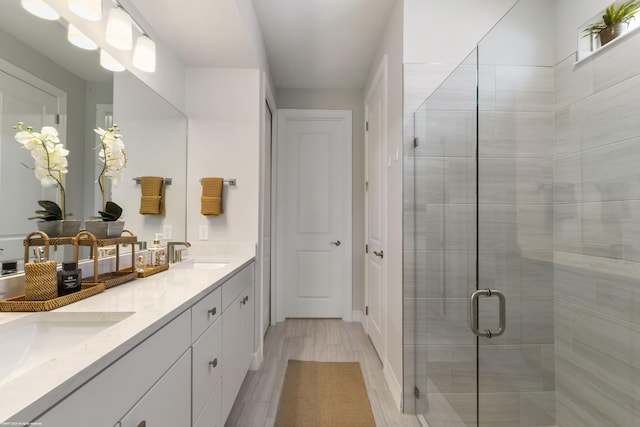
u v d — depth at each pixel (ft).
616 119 4.29
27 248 3.34
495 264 4.87
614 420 4.14
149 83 5.98
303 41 8.34
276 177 10.91
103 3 4.60
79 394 1.85
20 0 3.28
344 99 11.12
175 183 7.12
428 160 5.74
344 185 11.12
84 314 2.96
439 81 5.86
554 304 4.91
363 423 5.61
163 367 2.91
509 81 5.11
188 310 3.52
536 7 5.17
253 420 5.65
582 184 4.69
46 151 3.61
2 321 2.63
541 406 4.74
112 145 4.85
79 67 4.13
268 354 8.45
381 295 7.98
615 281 4.19
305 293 11.23
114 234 4.48
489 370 4.69
